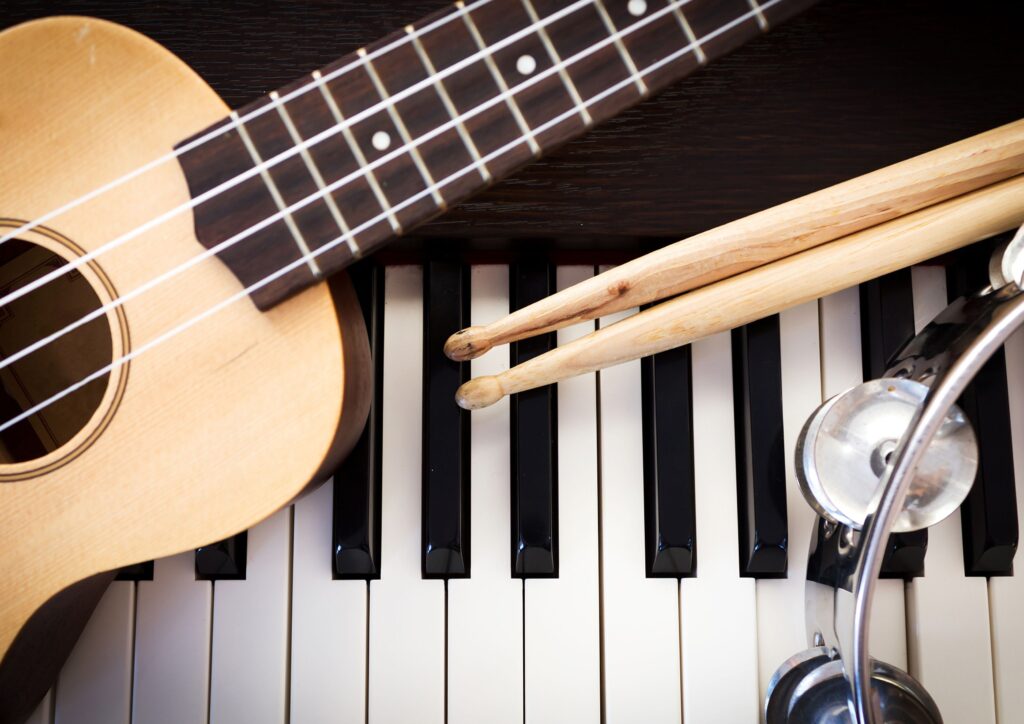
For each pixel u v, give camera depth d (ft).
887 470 1.31
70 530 1.40
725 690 1.50
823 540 1.43
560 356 1.43
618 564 1.51
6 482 1.40
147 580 1.50
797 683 1.41
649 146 1.49
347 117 1.38
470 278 1.54
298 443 1.39
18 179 1.40
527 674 1.50
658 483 1.50
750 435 1.50
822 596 1.43
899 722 1.38
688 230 1.49
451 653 1.50
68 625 1.47
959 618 1.50
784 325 1.53
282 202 1.38
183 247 1.39
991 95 1.49
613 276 1.41
